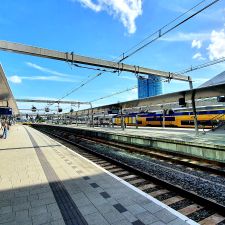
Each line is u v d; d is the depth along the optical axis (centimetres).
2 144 1586
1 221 366
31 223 359
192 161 991
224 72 1297
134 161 1030
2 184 569
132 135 1664
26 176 649
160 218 372
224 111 2433
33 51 1117
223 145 923
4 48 1041
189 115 2917
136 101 2155
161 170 829
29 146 1453
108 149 1495
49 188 536
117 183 571
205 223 389
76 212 399
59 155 1046
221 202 499
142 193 492
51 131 4147
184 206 468
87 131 2684
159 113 3500
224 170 795
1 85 1686
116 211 401
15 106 3978
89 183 574
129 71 1448
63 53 1204
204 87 1321
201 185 623
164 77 1667
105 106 2886
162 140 1327
